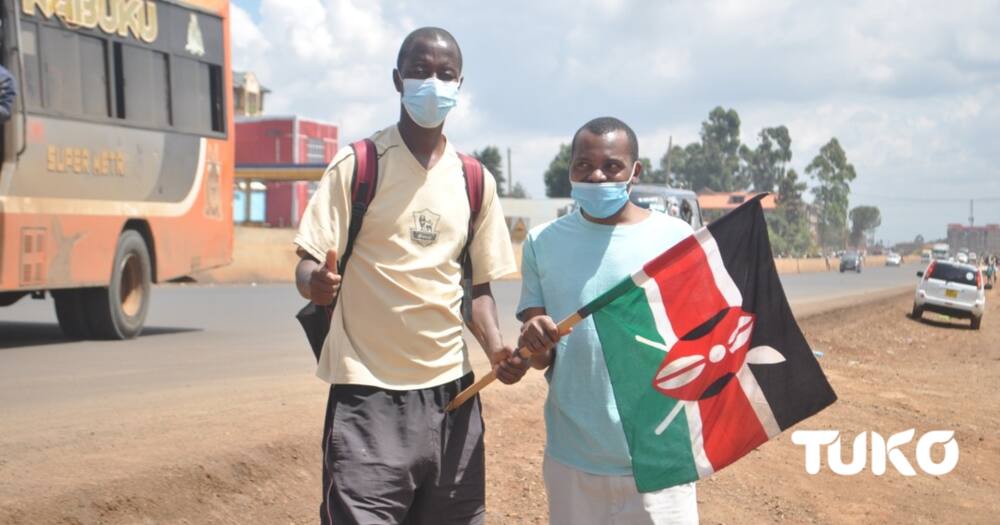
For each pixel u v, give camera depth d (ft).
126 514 17.67
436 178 13.00
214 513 18.92
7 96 33.37
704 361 13.47
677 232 13.69
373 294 12.72
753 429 13.62
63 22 40.47
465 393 13.29
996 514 25.32
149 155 45.85
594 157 13.20
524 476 23.98
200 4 49.57
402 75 12.89
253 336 46.80
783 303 13.74
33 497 17.04
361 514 12.42
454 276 13.24
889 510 24.99
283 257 114.93
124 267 45.01
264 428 23.29
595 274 13.44
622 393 13.25
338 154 12.83
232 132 52.70
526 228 211.82
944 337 87.97
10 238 37.93
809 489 26.32
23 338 44.37
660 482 13.24
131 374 32.37
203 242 50.37
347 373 12.62
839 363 58.08
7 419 23.61
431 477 13.21
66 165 40.73
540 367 13.71
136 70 44.93
